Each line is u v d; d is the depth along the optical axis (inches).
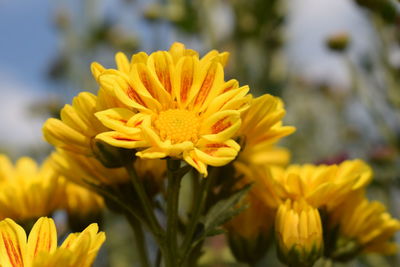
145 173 14.2
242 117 13.1
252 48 31.8
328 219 14.6
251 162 15.9
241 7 30.8
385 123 24.8
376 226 14.8
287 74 35.3
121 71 13.0
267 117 13.3
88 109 12.9
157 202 14.2
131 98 12.5
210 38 31.6
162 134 12.4
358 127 40.1
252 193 14.8
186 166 12.7
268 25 30.8
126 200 13.9
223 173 14.0
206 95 12.6
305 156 39.8
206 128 12.3
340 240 14.7
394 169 25.3
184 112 12.6
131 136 12.2
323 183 14.3
